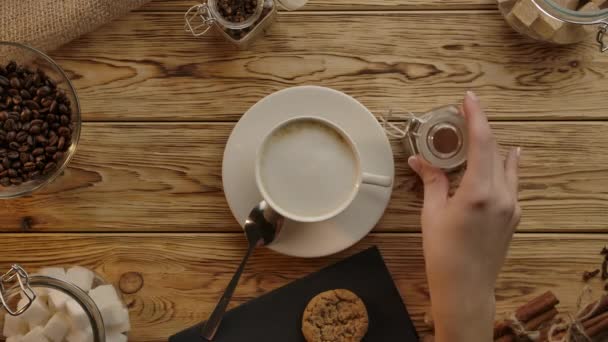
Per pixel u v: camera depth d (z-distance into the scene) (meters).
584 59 0.85
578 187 0.85
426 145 0.78
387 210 0.85
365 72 0.85
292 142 0.81
